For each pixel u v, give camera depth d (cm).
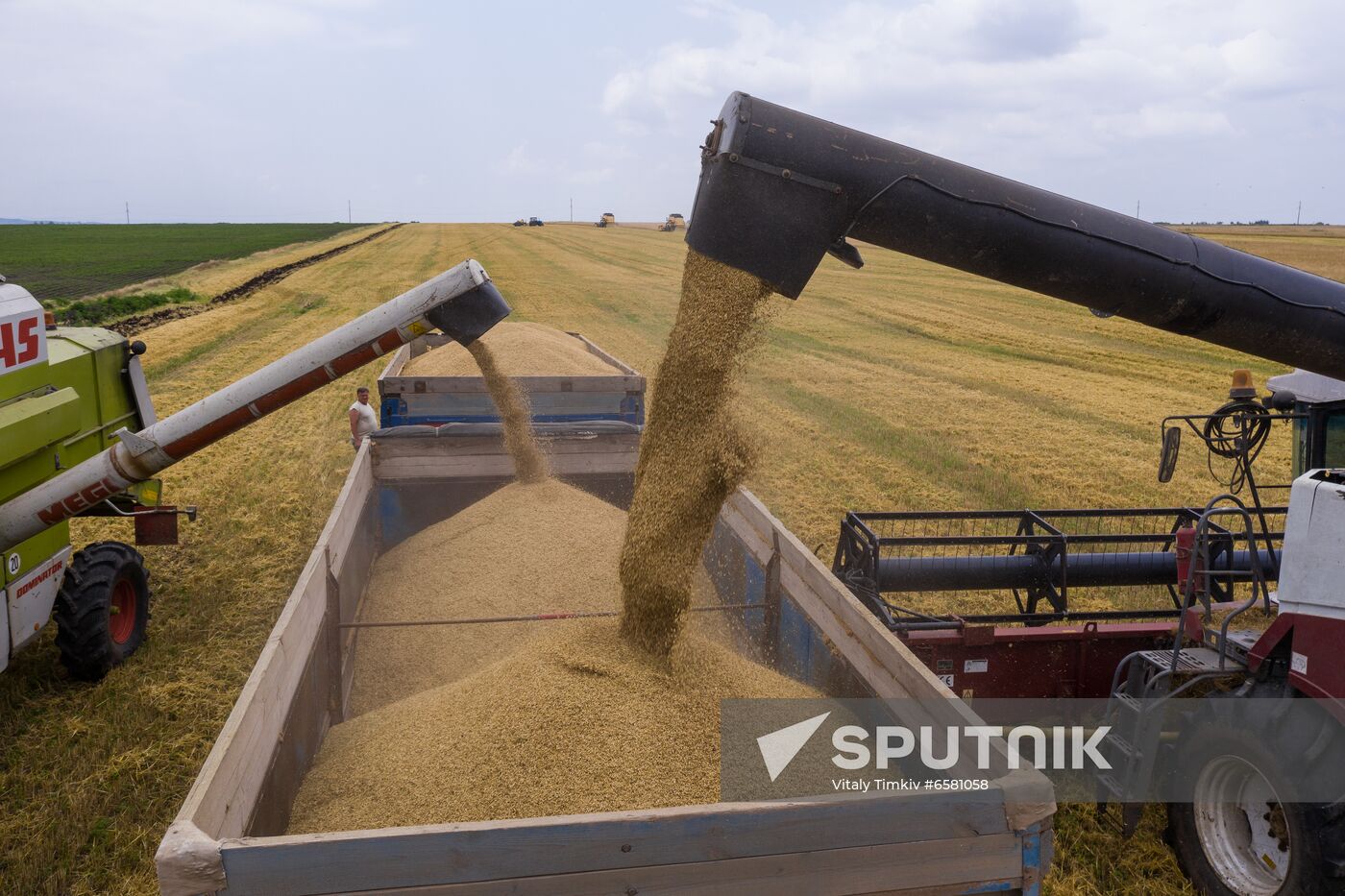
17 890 447
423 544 734
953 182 311
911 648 559
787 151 309
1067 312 3334
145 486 707
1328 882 384
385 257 5612
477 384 890
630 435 812
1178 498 1074
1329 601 386
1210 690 475
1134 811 481
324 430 1420
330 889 253
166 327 2600
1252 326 327
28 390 599
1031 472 1196
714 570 649
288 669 391
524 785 334
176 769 548
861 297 3819
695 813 263
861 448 1312
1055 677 578
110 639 659
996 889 285
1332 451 507
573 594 611
